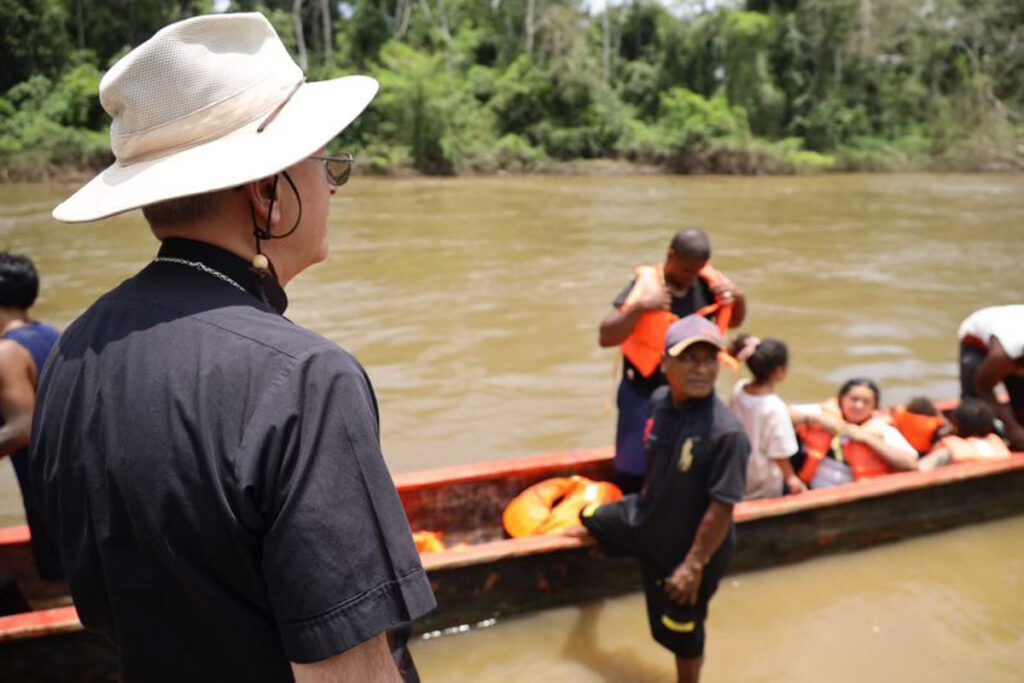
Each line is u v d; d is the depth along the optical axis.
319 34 42.75
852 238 16.31
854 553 4.29
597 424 6.27
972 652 3.57
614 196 25.83
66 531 1.18
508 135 38.31
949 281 11.90
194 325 1.12
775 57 43.06
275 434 1.04
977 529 4.55
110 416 1.11
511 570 3.69
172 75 1.14
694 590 3.10
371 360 7.73
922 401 5.04
